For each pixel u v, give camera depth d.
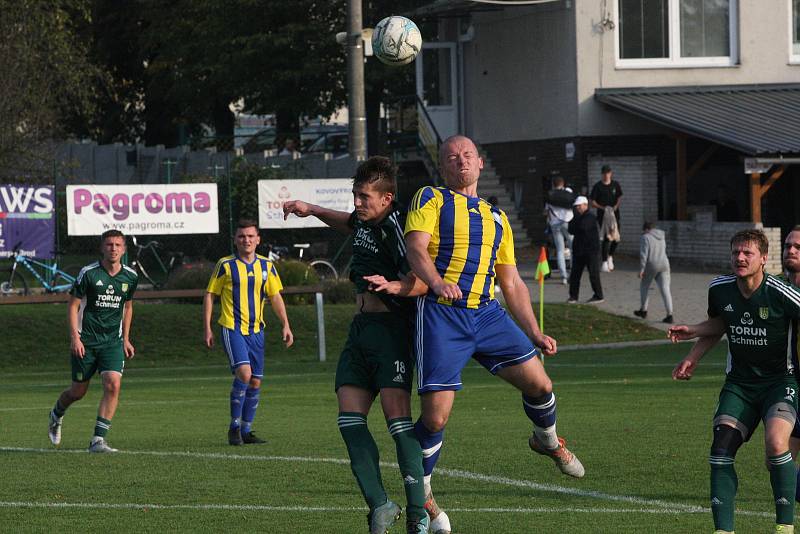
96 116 165.88
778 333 22.69
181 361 69.12
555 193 88.19
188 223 85.44
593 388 50.56
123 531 24.00
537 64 109.25
